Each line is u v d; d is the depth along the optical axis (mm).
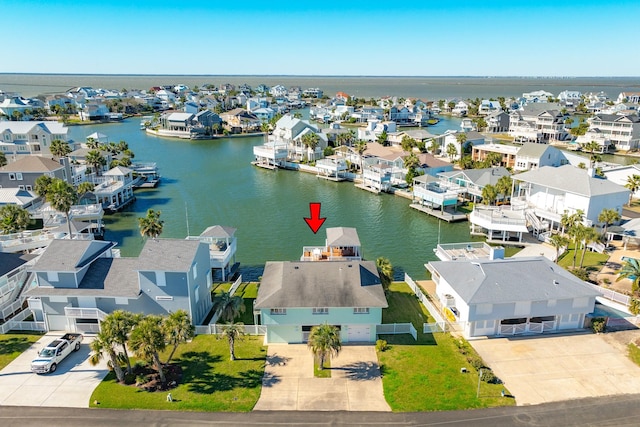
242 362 37812
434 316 45438
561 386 34531
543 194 74812
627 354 38656
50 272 41875
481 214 72000
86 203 86000
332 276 42312
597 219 67375
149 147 160125
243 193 102875
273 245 70688
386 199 98312
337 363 37656
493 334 41812
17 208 64000
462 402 32719
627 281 52375
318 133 145125
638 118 149125
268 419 31062
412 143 141125
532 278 42938
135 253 67188
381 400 33094
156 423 30547
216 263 54219
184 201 95750
